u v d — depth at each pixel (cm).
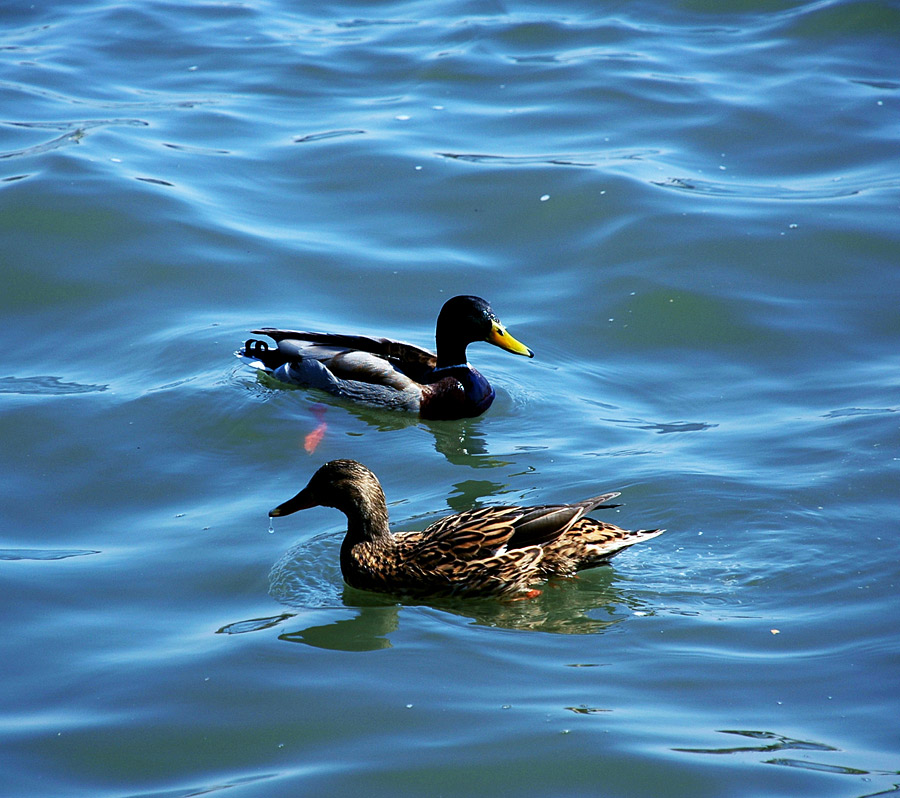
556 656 1001
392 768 859
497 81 2497
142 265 1844
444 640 1031
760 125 2283
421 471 1377
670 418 1472
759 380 1555
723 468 1305
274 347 1667
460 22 2808
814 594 1076
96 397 1516
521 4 2925
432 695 945
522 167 2131
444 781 845
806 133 2252
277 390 1597
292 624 1062
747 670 966
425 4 2950
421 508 1273
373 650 1016
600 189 2048
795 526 1180
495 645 1021
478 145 2231
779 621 1036
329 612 1089
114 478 1340
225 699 948
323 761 872
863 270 1820
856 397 1476
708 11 2830
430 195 2072
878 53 2573
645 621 1046
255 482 1342
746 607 1062
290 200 2061
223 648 1018
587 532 1124
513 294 1811
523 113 2350
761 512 1207
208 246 1895
